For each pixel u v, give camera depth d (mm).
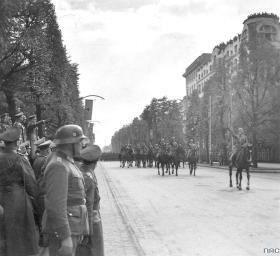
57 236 3846
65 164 4156
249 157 20172
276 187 21531
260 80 46438
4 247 5727
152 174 33281
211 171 39094
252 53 46469
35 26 24906
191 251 7949
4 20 20438
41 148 7363
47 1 25266
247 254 7668
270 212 12711
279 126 45875
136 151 47625
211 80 56000
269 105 46250
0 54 21344
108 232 9805
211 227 10344
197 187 21438
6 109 28812
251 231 9773
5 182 5902
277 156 69625
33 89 27141
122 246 8328
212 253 7773
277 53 47094
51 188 3902
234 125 48281
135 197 16969
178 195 17656
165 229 10141
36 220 6133
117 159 82875
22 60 24953
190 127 70062
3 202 5824
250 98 47000
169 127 86438
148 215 12336
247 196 17172
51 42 27047
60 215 3846
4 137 6035
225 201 15500
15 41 23531
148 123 95812
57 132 4320
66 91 32250
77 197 4207
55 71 28750
